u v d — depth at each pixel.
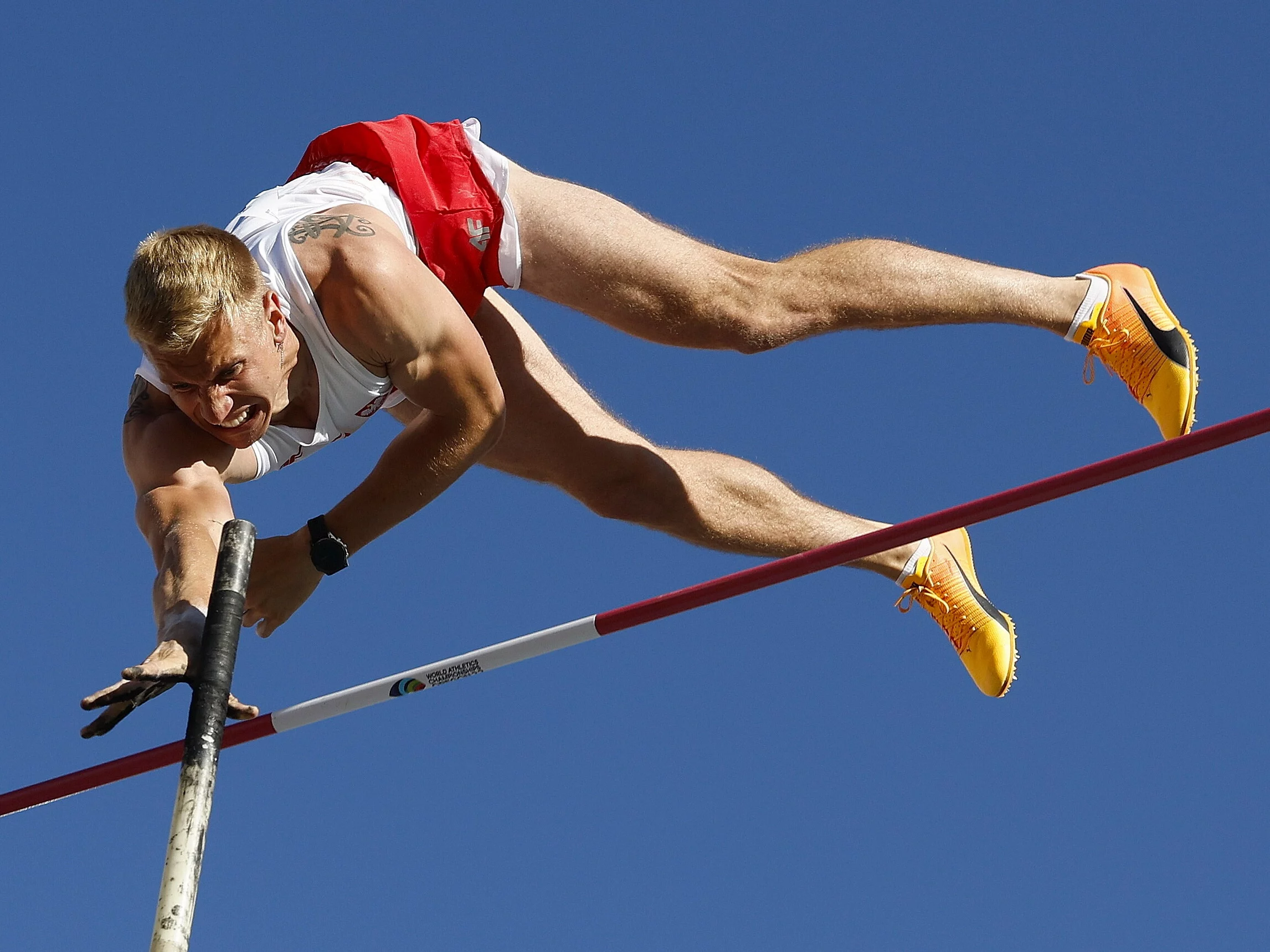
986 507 10.09
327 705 10.79
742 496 13.75
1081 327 12.79
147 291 9.58
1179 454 9.70
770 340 12.38
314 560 10.95
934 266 12.51
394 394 11.27
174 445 10.49
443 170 11.87
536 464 13.41
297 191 11.38
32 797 10.55
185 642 9.34
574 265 12.05
